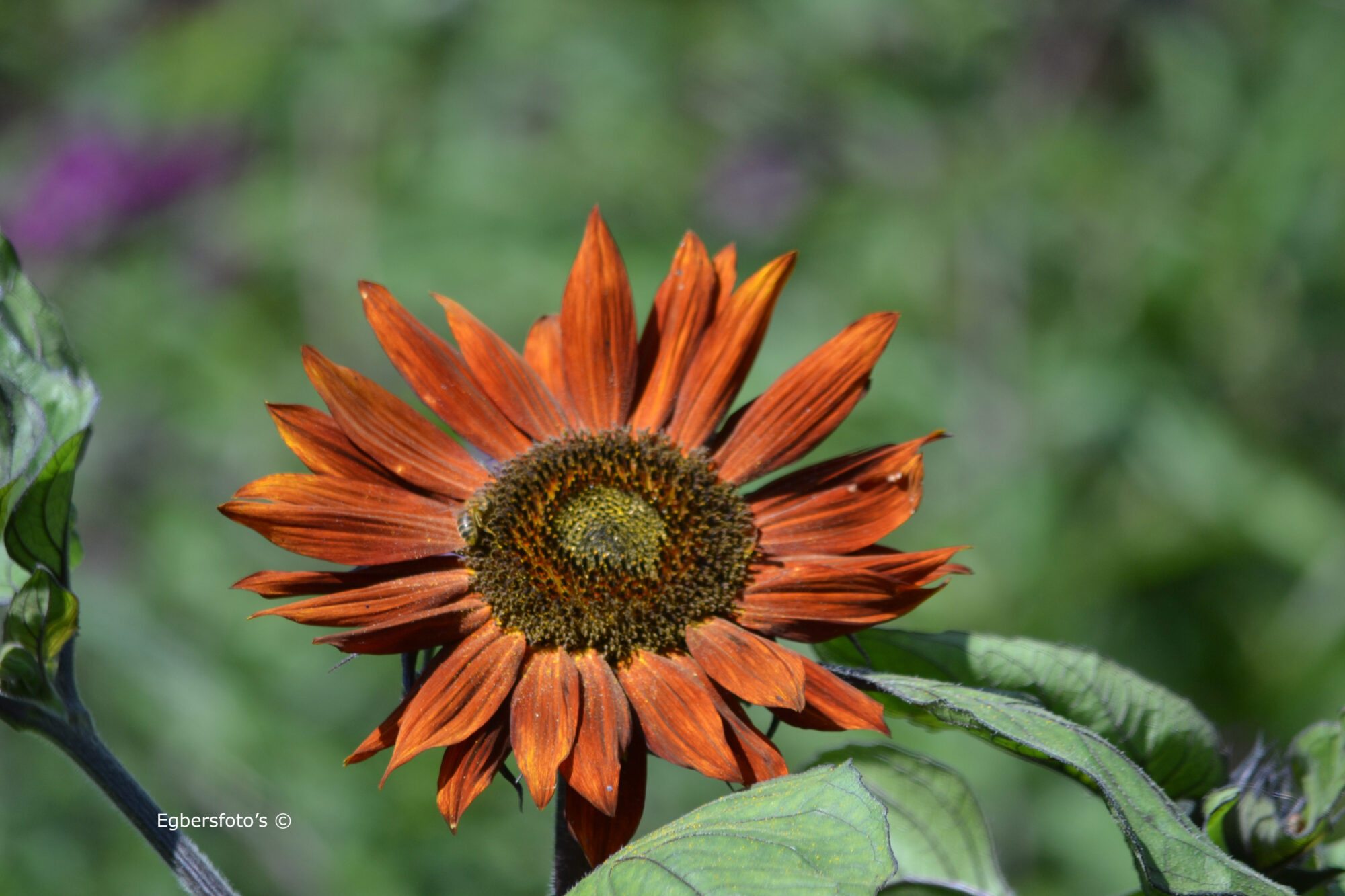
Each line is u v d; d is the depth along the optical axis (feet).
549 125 24.88
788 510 9.07
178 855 7.56
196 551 21.50
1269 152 21.56
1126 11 22.63
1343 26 21.53
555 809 7.65
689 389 9.59
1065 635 20.04
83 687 19.77
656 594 8.41
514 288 23.25
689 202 24.68
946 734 19.57
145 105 25.18
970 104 23.56
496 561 8.48
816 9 24.06
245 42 24.63
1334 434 21.68
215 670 19.88
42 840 19.26
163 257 24.40
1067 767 7.16
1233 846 7.82
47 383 7.86
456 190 24.08
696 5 24.93
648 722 7.84
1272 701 20.26
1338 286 21.29
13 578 7.79
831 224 23.80
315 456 8.64
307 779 19.29
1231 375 21.80
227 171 24.57
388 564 8.46
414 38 23.90
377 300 9.27
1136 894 6.97
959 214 22.74
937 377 21.95
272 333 23.77
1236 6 22.48
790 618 8.43
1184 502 20.58
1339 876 7.66
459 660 8.02
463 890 18.66
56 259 23.84
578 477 8.96
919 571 8.16
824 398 9.34
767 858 5.98
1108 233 22.26
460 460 9.09
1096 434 20.89
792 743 18.43
